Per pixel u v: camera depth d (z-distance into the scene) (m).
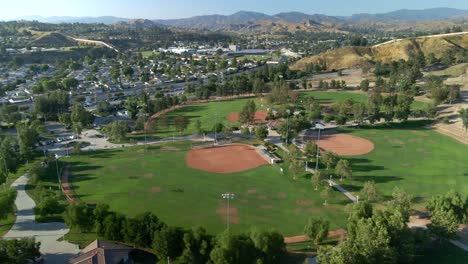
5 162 139.38
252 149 172.00
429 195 121.69
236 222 106.19
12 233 101.56
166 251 84.31
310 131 197.88
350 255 76.62
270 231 84.56
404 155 160.25
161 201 119.69
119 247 88.50
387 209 92.44
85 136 198.25
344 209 109.00
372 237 80.81
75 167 151.62
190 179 137.38
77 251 92.94
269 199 120.69
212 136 192.88
